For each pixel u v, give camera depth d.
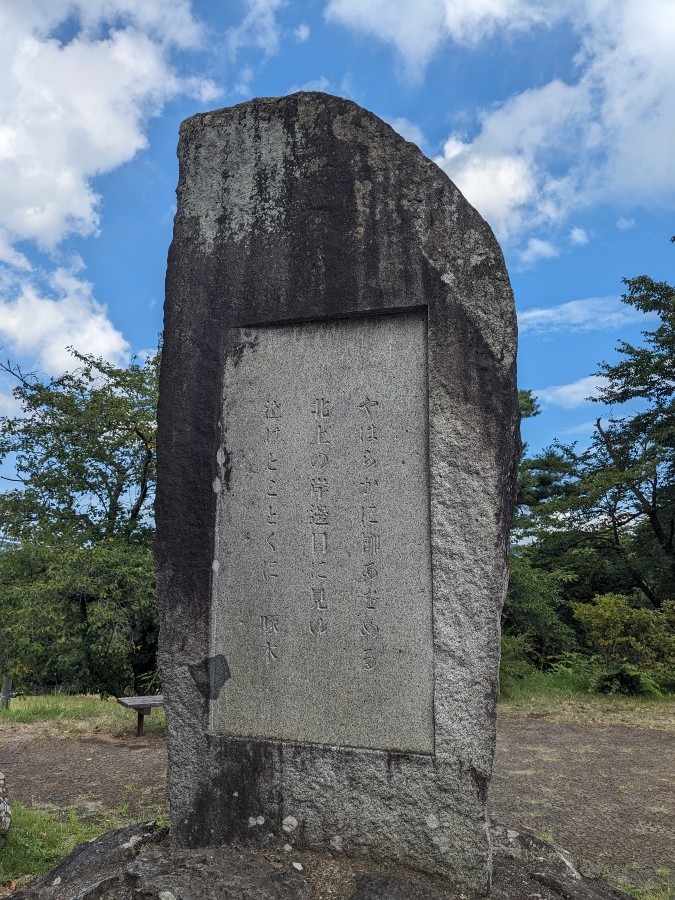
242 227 3.47
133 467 11.79
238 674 3.23
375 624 3.10
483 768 2.87
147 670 10.89
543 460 16.53
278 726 3.15
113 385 11.47
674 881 3.42
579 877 3.19
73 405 11.22
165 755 6.05
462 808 2.87
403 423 3.18
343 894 2.70
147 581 9.75
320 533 3.22
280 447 3.32
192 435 3.41
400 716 3.01
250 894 2.61
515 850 3.23
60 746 6.45
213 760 3.19
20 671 9.55
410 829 2.91
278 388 3.36
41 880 3.10
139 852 3.16
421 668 3.01
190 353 3.46
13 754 6.11
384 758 2.98
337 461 3.25
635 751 6.36
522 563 12.17
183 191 3.59
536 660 12.09
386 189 3.29
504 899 2.79
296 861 2.92
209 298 3.47
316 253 3.34
